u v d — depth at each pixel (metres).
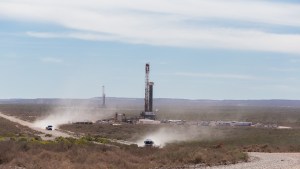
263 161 102.38
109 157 89.50
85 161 83.62
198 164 92.06
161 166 86.50
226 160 99.06
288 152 138.12
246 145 158.75
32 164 75.69
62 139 136.75
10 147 89.69
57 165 75.81
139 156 99.81
